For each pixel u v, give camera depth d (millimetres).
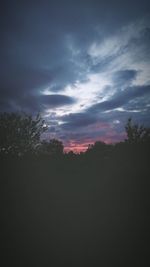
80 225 8250
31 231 8039
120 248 6430
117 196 10641
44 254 6371
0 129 27234
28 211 9977
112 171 13922
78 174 14570
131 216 8562
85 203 10367
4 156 20938
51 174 15180
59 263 5867
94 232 7609
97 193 11344
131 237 7047
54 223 8625
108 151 18266
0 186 13305
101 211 9328
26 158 19391
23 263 5957
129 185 11594
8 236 7695
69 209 9875
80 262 5852
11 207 10508
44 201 11078
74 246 6750
